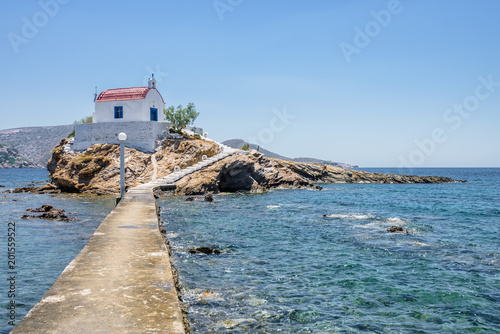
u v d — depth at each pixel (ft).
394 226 85.71
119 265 31.14
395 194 207.00
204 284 44.83
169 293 24.30
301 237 75.97
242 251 63.00
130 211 68.64
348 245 68.28
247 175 196.34
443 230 85.66
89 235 74.28
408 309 37.86
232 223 93.40
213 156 193.16
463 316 36.22
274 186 219.61
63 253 59.72
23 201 140.77
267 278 47.65
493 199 177.27
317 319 35.09
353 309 37.65
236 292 42.09
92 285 25.73
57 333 18.17
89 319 19.94
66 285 25.66
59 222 90.12
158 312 21.07
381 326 33.81
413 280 47.29
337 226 90.43
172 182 166.61
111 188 167.12
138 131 194.39
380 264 55.01
